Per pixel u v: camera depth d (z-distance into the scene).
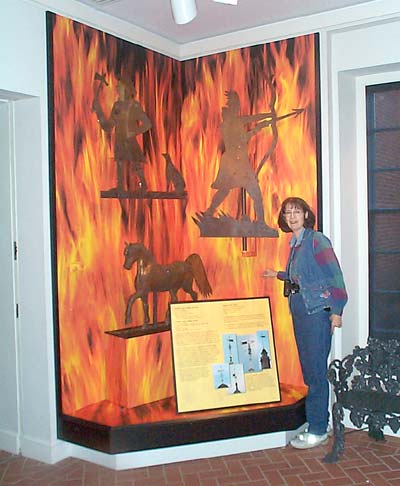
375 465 3.10
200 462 3.17
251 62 3.69
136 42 3.61
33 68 3.02
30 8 2.99
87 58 3.29
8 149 3.20
